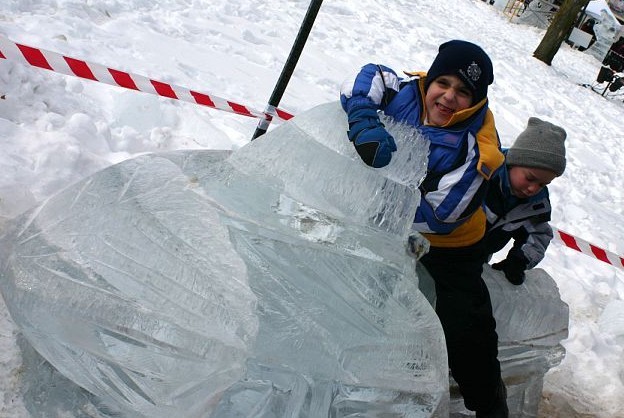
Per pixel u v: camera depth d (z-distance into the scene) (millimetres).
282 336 1944
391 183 2221
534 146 2797
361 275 2125
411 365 2088
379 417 2029
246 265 2020
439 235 2529
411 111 2467
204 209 2105
